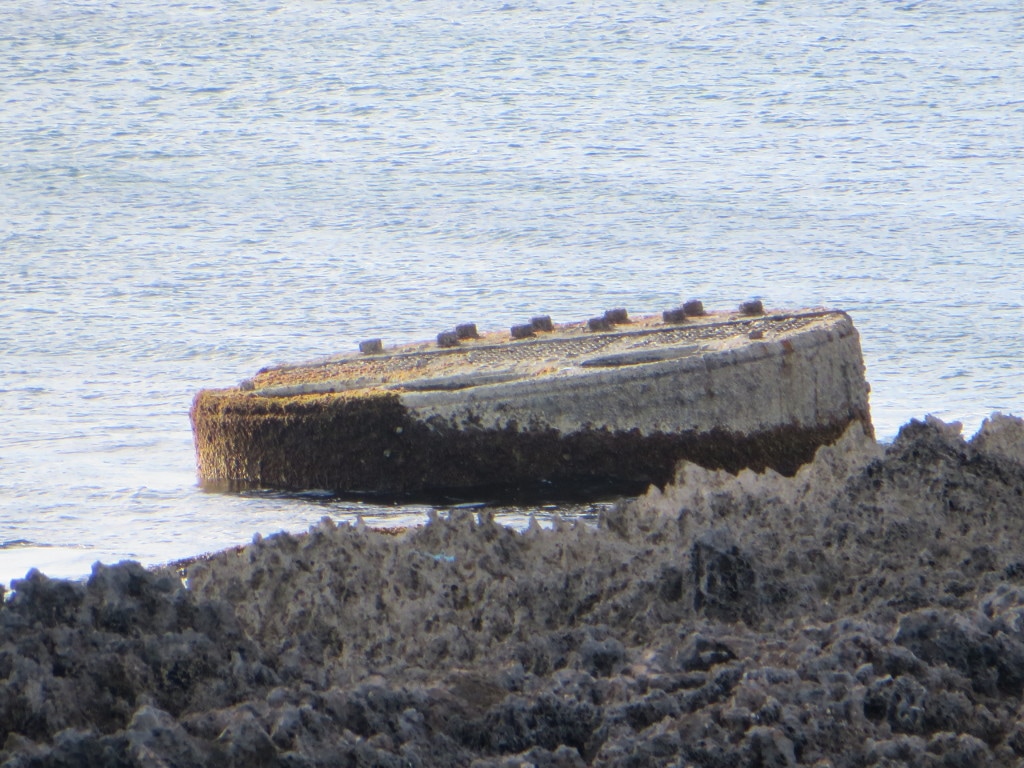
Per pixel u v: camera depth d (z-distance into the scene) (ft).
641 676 89.04
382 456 249.34
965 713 85.51
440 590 112.57
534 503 240.73
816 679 87.10
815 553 110.01
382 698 85.05
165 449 287.48
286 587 116.06
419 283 515.50
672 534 121.90
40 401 338.75
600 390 246.27
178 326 440.86
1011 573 106.42
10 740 78.23
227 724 80.28
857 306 457.27
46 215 651.25
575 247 581.94
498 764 79.36
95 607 93.66
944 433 135.54
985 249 556.92
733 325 275.39
